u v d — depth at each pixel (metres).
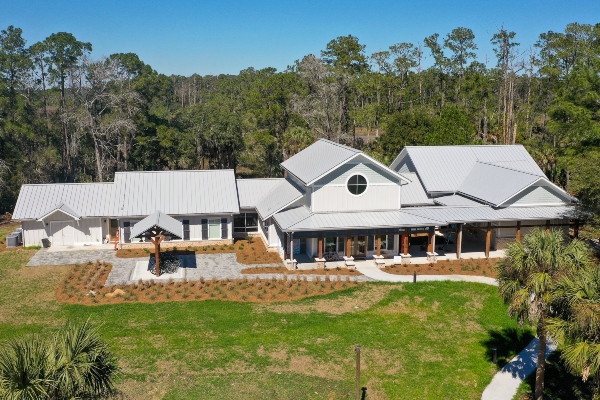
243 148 71.00
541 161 58.59
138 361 23.34
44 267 36.00
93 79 62.41
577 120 45.84
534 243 19.55
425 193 43.28
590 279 17.50
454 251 39.78
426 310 29.47
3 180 55.25
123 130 63.88
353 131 79.69
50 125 70.62
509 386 22.55
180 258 38.22
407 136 59.72
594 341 16.77
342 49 86.38
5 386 12.82
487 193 40.31
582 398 21.33
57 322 27.14
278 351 24.59
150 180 43.09
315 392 21.52
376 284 32.91
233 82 128.12
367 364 23.77
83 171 71.56
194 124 68.81
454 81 92.44
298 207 38.78
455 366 23.97
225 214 41.16
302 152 46.88
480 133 72.06
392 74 91.81
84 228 41.12
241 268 35.97
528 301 19.47
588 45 73.00
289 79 69.50
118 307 29.17
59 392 13.80
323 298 30.77
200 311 28.77
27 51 68.00
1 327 26.45
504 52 85.31
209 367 23.05
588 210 36.34
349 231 35.75
